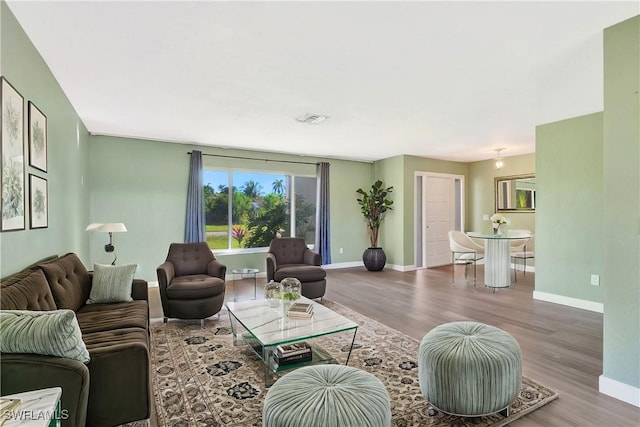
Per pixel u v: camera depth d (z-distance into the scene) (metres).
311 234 6.92
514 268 6.75
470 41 2.29
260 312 2.78
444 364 1.87
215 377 2.40
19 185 2.10
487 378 1.81
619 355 2.12
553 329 3.35
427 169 7.14
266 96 3.37
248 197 6.24
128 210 5.17
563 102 3.56
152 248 5.35
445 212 7.50
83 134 4.41
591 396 2.15
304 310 2.63
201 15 2.00
